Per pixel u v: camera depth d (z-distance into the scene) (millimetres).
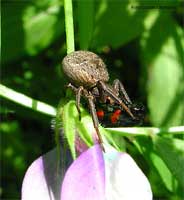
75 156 97
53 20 165
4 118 165
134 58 174
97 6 159
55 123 103
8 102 148
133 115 114
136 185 90
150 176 145
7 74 174
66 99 105
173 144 126
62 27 164
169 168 123
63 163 99
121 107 113
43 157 100
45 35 165
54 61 178
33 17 164
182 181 122
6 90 114
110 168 92
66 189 90
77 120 101
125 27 159
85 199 90
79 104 101
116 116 113
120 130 116
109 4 159
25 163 182
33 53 165
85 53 108
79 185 91
